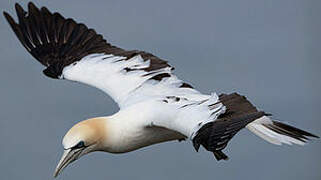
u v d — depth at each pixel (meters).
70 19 12.23
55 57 11.95
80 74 11.62
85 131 11.06
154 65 11.51
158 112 10.73
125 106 11.21
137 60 11.62
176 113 10.36
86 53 11.91
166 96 11.03
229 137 9.38
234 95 10.38
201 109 10.16
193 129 9.90
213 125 9.60
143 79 11.35
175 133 11.17
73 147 11.05
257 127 11.47
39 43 12.12
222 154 9.52
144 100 11.11
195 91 11.13
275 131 11.48
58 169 11.06
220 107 10.06
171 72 11.39
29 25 12.26
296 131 11.41
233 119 9.63
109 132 11.12
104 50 11.91
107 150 11.28
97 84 11.48
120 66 11.59
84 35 12.10
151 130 11.05
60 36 12.14
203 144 9.48
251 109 10.05
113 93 11.37
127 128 11.03
